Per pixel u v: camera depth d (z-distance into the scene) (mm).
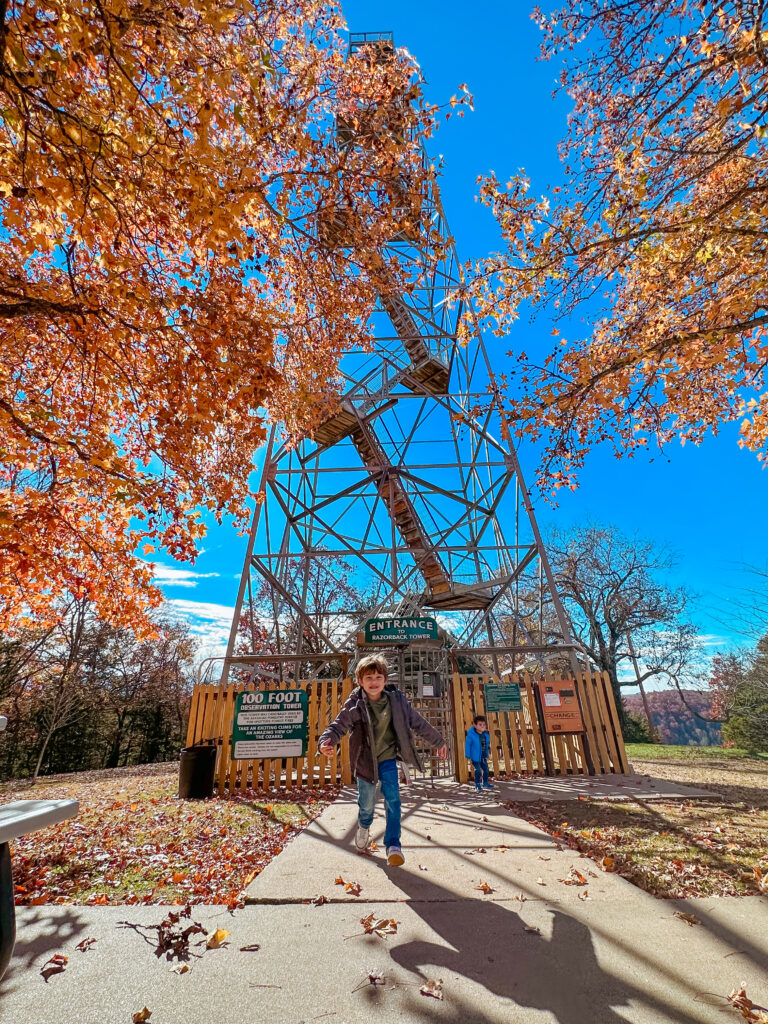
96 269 6398
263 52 4586
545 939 3064
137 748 36594
